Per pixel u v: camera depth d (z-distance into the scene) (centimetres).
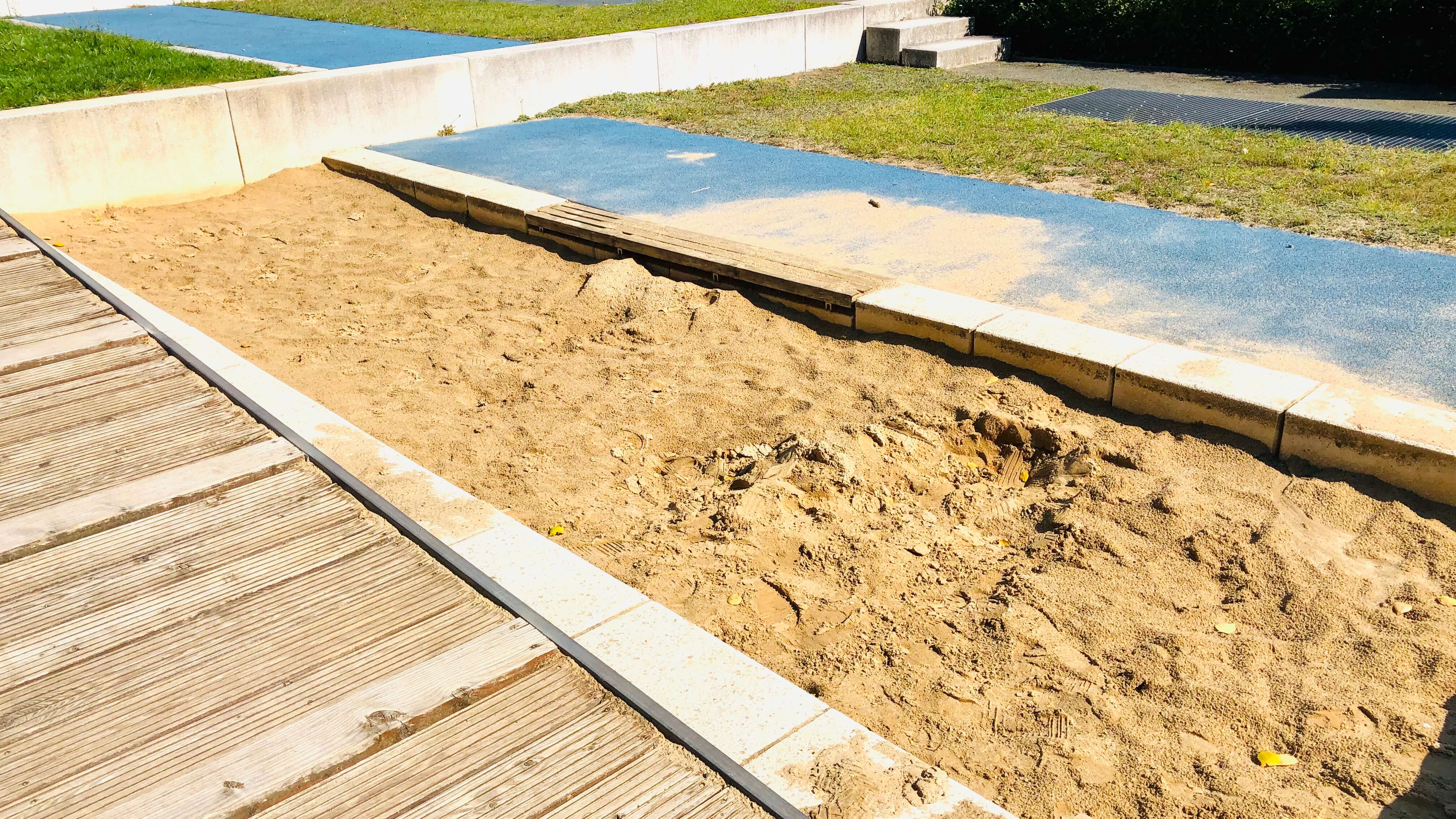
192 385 477
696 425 549
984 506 472
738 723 294
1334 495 448
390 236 868
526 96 1227
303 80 1023
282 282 773
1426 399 495
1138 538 434
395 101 1102
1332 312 602
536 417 562
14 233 711
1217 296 633
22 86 994
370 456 435
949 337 590
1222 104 1229
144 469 402
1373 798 305
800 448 503
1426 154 934
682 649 323
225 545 357
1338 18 1376
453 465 512
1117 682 359
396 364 632
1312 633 375
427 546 353
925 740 335
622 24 1627
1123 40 1573
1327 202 807
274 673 294
